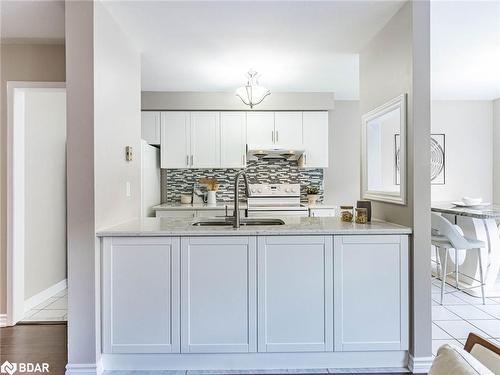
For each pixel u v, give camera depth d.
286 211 4.45
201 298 2.20
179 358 2.25
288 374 2.21
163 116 4.57
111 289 2.18
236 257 2.20
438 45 3.16
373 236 2.22
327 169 5.08
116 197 2.50
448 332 2.79
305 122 4.62
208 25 2.54
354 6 2.30
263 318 2.21
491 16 2.59
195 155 4.59
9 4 2.23
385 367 2.27
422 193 2.20
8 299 2.95
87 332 2.10
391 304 2.23
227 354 2.25
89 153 2.10
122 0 2.19
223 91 4.46
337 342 2.22
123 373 2.20
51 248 3.79
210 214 4.39
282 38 2.79
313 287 2.22
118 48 2.53
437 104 5.27
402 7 2.31
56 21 2.49
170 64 3.38
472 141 5.31
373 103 2.82
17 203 3.01
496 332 2.79
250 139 4.61
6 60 2.93
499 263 3.71
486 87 4.63
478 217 3.23
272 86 4.24
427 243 2.20
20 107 3.02
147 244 2.19
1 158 2.97
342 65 3.45
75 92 2.09
